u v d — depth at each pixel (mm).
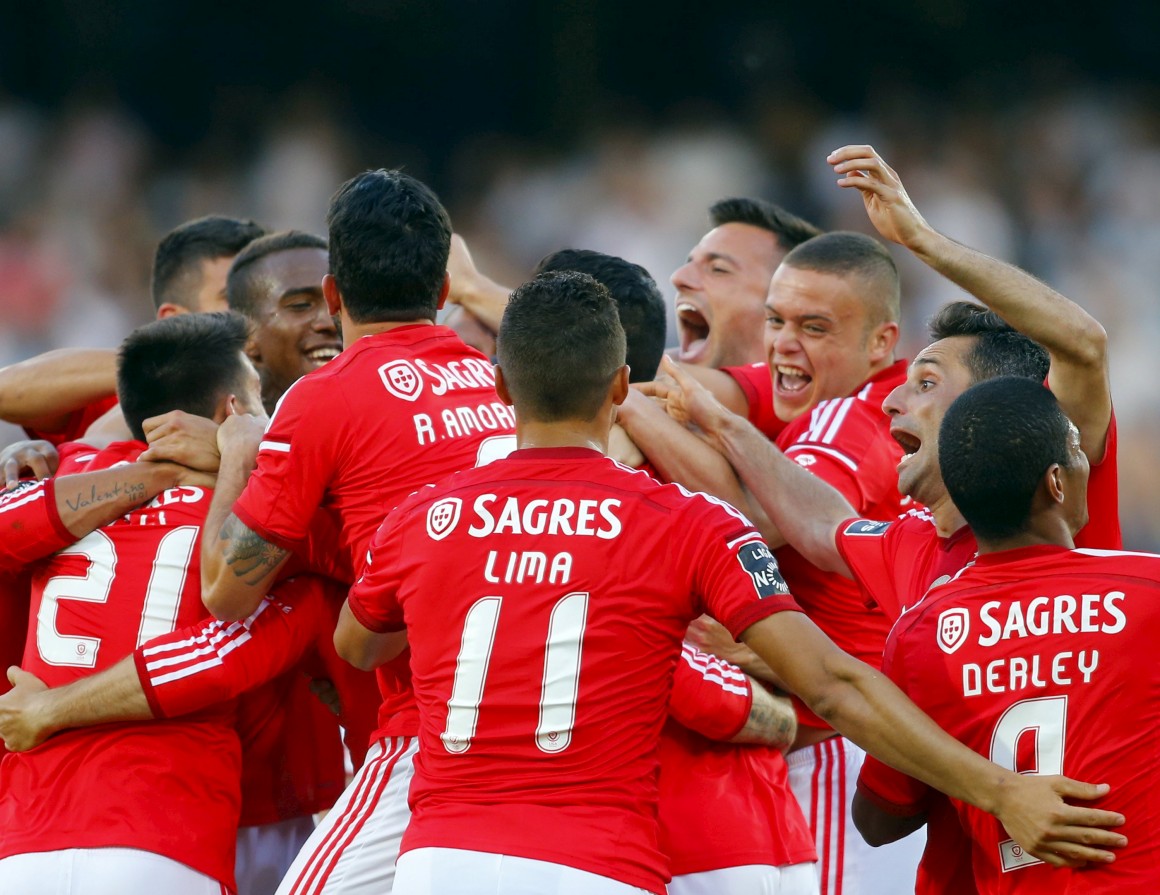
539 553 10539
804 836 13078
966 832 10883
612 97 61219
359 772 12664
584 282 11164
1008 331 12391
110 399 16453
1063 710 10055
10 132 58031
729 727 12484
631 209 55844
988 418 10523
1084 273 53500
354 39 61188
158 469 12984
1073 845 9766
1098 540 11820
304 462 12039
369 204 12727
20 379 16000
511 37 61188
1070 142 57000
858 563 12523
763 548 10633
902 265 48094
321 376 12273
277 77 61062
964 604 10547
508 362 11039
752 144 58219
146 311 53875
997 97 59219
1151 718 9938
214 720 12852
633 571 10477
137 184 57906
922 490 12039
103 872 12078
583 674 10328
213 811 12648
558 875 9984
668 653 10617
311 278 15430
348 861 12016
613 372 11062
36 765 12492
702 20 60594
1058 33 59625
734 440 13633
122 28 60188
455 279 17344
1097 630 10086
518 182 59094
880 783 11125
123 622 12688
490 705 10344
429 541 10812
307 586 13141
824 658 10281
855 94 60000
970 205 54688
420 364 12516
